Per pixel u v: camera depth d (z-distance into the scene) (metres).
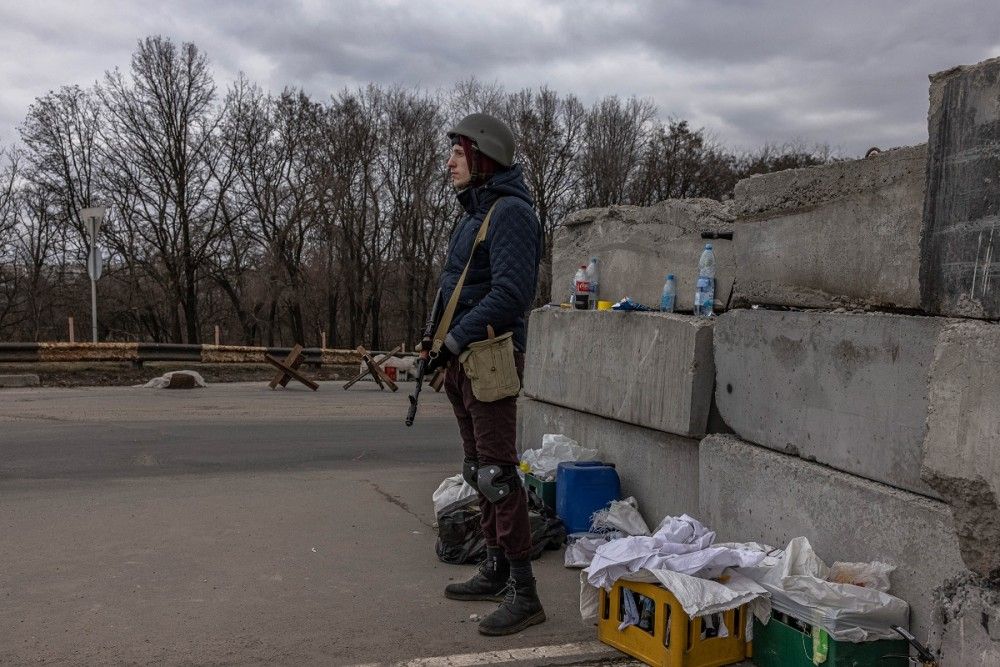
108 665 2.63
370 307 44.16
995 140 2.34
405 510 4.92
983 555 2.34
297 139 40.38
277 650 2.80
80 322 40.94
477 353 3.04
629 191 43.19
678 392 3.97
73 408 10.09
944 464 2.46
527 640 2.99
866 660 2.53
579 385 5.09
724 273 4.33
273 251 39.09
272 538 4.21
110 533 4.21
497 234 3.09
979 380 2.35
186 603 3.23
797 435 3.28
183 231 37.53
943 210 2.55
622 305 4.66
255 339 45.94
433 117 42.31
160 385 13.71
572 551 3.97
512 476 3.12
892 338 2.78
